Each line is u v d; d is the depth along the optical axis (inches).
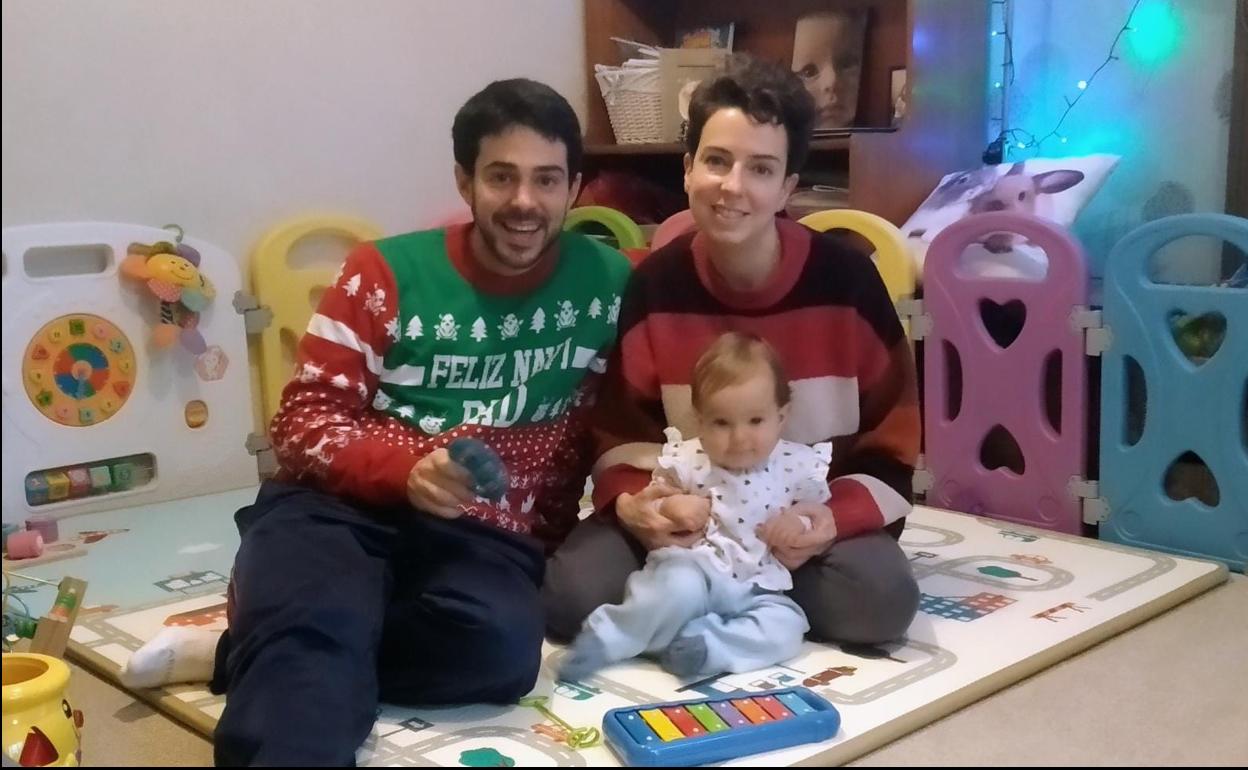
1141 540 67.2
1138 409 69.2
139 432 75.8
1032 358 70.3
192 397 78.1
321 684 38.7
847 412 55.3
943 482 75.5
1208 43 77.2
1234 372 62.4
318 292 83.0
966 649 50.3
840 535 51.5
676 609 48.2
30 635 51.2
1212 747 41.4
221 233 79.2
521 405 51.5
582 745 41.9
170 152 76.2
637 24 102.6
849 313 54.6
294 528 46.3
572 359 53.0
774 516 50.9
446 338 50.1
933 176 85.0
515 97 49.1
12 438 70.2
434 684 45.3
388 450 46.7
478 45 92.0
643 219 97.0
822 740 41.9
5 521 69.0
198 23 76.6
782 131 51.7
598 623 48.9
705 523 50.4
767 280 54.2
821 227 78.4
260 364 81.9
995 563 62.8
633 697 46.5
